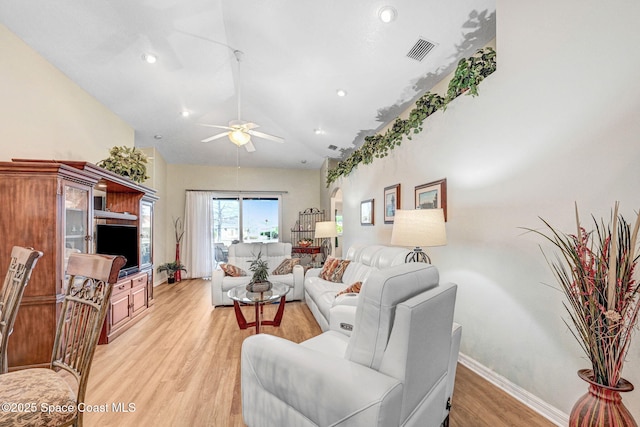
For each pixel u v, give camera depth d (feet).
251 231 23.68
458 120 8.06
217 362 8.05
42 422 3.25
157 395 6.47
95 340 3.70
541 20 5.77
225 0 9.04
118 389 6.72
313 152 21.66
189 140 19.17
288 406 4.02
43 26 8.63
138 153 11.94
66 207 8.00
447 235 8.48
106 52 10.13
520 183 6.22
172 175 22.36
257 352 4.50
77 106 11.20
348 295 7.64
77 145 11.19
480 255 7.28
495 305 6.83
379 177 12.97
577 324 4.30
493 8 7.61
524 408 5.90
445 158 8.59
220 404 6.14
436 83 10.76
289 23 9.55
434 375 4.33
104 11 8.71
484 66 7.24
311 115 15.48
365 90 12.19
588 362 4.99
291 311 12.88
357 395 3.22
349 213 16.71
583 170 5.04
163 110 14.73
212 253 22.67
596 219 4.84
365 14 8.60
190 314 12.60
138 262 11.96
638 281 4.31
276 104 15.29
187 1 8.87
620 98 4.55
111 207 11.95
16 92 8.55
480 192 7.29
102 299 3.74
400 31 8.87
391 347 3.55
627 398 4.47
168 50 10.73
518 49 6.26
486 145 7.10
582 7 5.06
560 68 5.42
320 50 10.40
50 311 7.47
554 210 5.52
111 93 12.27
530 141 5.99
